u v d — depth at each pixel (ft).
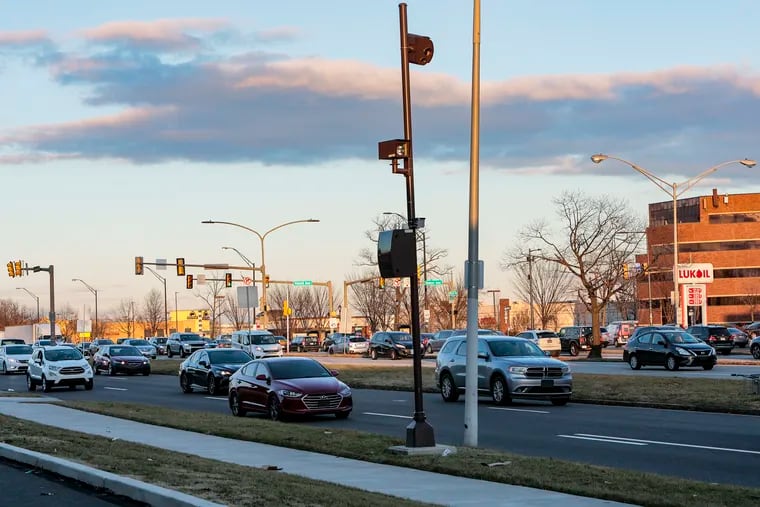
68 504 37.11
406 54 49.98
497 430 65.41
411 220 50.37
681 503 34.22
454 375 92.99
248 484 38.32
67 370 126.41
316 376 79.66
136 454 49.21
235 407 83.25
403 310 316.81
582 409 82.38
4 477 44.52
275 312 415.85
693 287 192.95
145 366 167.63
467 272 54.44
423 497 37.22
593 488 37.86
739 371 127.75
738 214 383.86
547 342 196.85
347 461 48.47
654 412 78.28
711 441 57.57
